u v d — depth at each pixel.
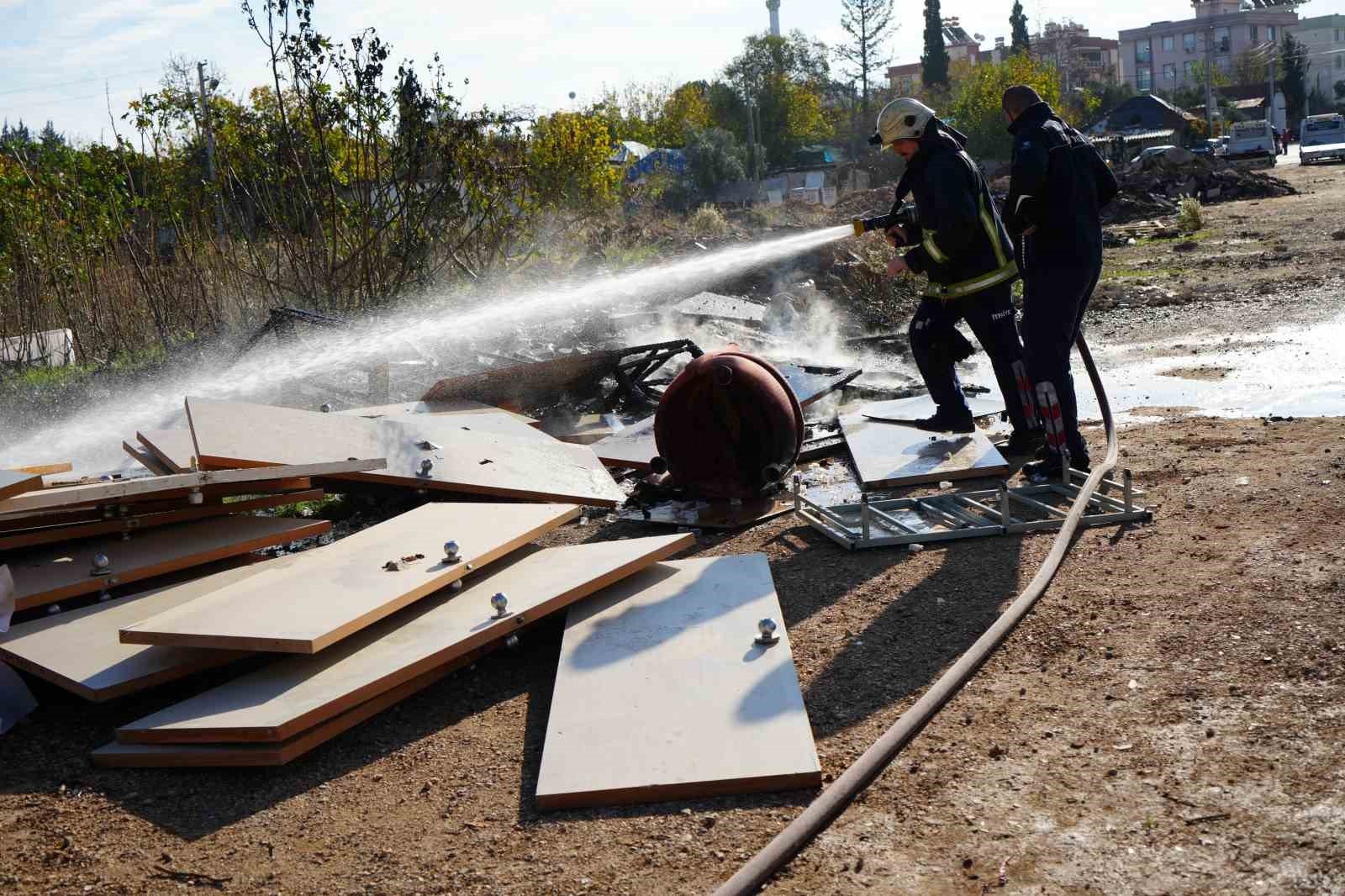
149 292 10.70
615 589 4.25
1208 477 5.41
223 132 11.14
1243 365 8.59
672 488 6.09
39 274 11.73
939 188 5.37
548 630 4.21
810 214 23.89
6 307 11.95
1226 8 122.31
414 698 3.73
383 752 3.36
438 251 11.52
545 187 16.92
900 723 3.08
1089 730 3.10
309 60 10.16
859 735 3.21
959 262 5.62
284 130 10.21
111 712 3.76
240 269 10.90
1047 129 5.25
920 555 4.75
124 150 11.27
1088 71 92.31
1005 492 4.86
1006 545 4.76
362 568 3.99
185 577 4.46
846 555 4.87
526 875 2.64
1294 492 4.96
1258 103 91.56
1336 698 3.09
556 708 3.32
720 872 2.58
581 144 17.31
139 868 2.80
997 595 4.18
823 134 75.25
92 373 9.80
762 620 3.66
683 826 2.78
